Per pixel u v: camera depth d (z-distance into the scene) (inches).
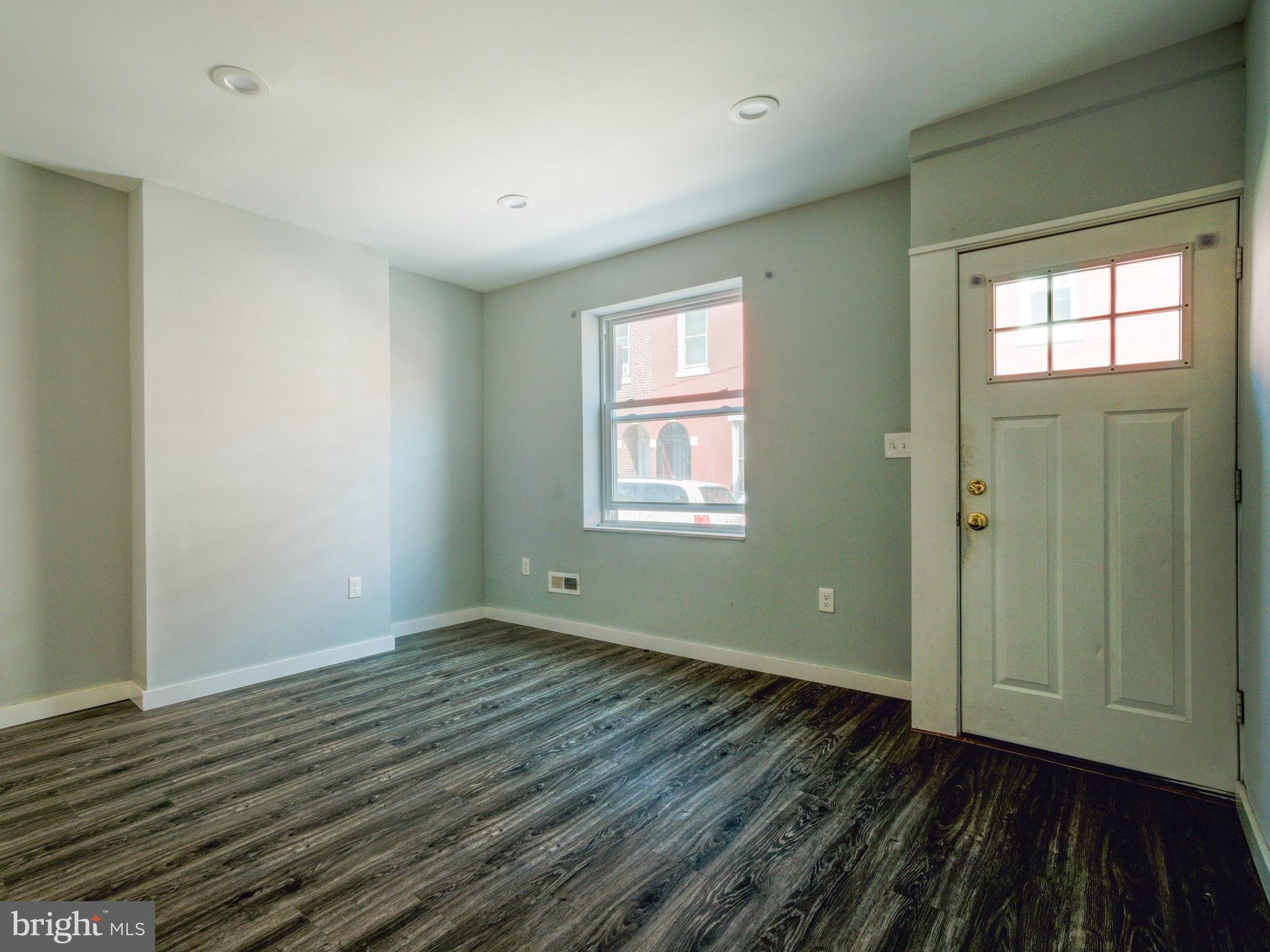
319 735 99.5
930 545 96.0
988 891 60.8
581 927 56.5
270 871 65.0
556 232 136.8
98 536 112.0
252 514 124.9
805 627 123.6
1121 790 78.9
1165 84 78.5
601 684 122.8
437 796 80.1
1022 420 89.2
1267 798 61.5
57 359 108.0
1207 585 76.9
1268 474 63.3
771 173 110.4
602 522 162.9
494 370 180.4
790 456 124.9
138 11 69.4
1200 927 55.8
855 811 75.2
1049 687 87.4
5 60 77.8
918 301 96.9
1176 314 78.5
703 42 76.5
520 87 85.4
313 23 72.0
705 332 144.0
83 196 111.0
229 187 114.5
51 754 92.6
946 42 77.0
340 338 139.6
